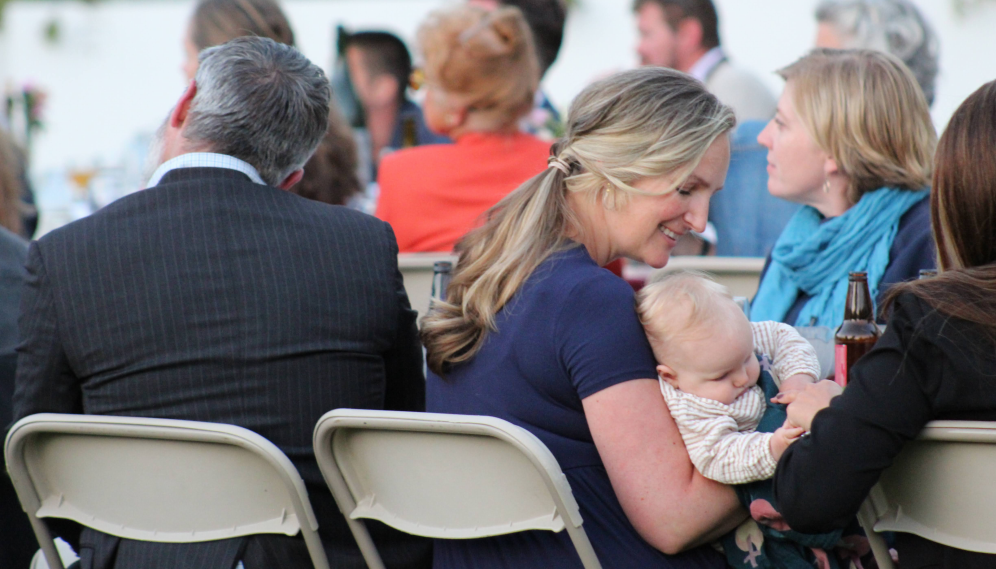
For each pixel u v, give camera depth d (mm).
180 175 4098
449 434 3506
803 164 6039
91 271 3879
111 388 3893
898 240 5855
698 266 7340
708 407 3584
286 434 3902
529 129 10906
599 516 3686
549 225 3877
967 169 3352
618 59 17656
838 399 3266
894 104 5801
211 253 3916
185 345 3850
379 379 4215
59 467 3922
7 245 5477
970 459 3182
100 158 19188
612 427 3562
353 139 8117
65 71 19516
